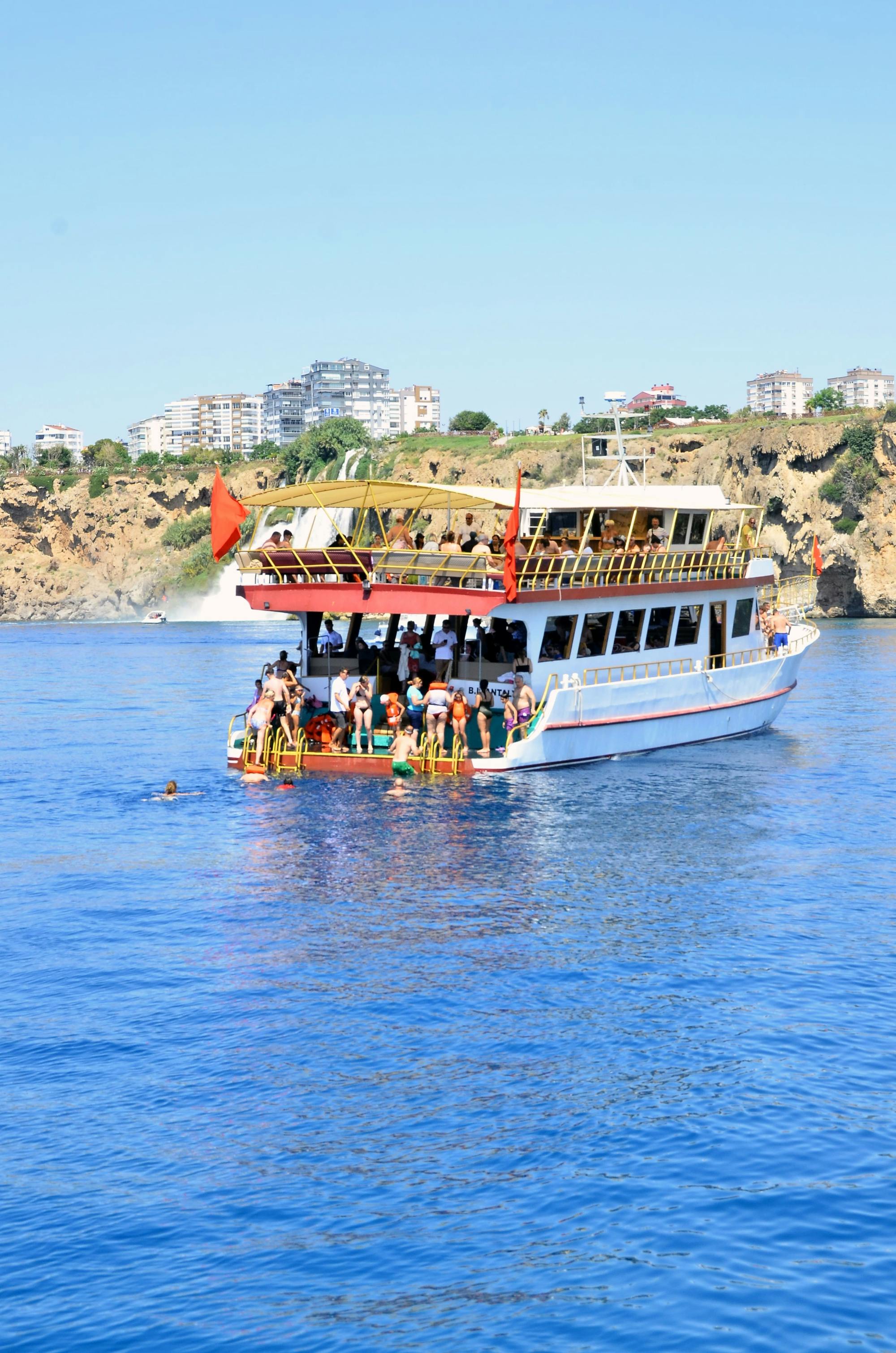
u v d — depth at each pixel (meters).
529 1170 12.14
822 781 34.31
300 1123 13.16
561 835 27.41
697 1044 15.19
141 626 184.62
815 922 20.53
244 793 33.16
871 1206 11.41
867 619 151.62
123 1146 12.70
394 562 34.97
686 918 20.81
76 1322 9.90
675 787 33.16
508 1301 10.12
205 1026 15.96
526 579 34.22
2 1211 11.52
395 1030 15.76
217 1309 10.06
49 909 21.95
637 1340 9.59
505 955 18.78
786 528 159.12
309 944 19.52
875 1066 14.46
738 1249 10.79
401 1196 11.68
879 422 153.25
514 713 34.53
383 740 35.59
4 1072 14.57
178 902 22.27
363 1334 9.73
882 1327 9.73
